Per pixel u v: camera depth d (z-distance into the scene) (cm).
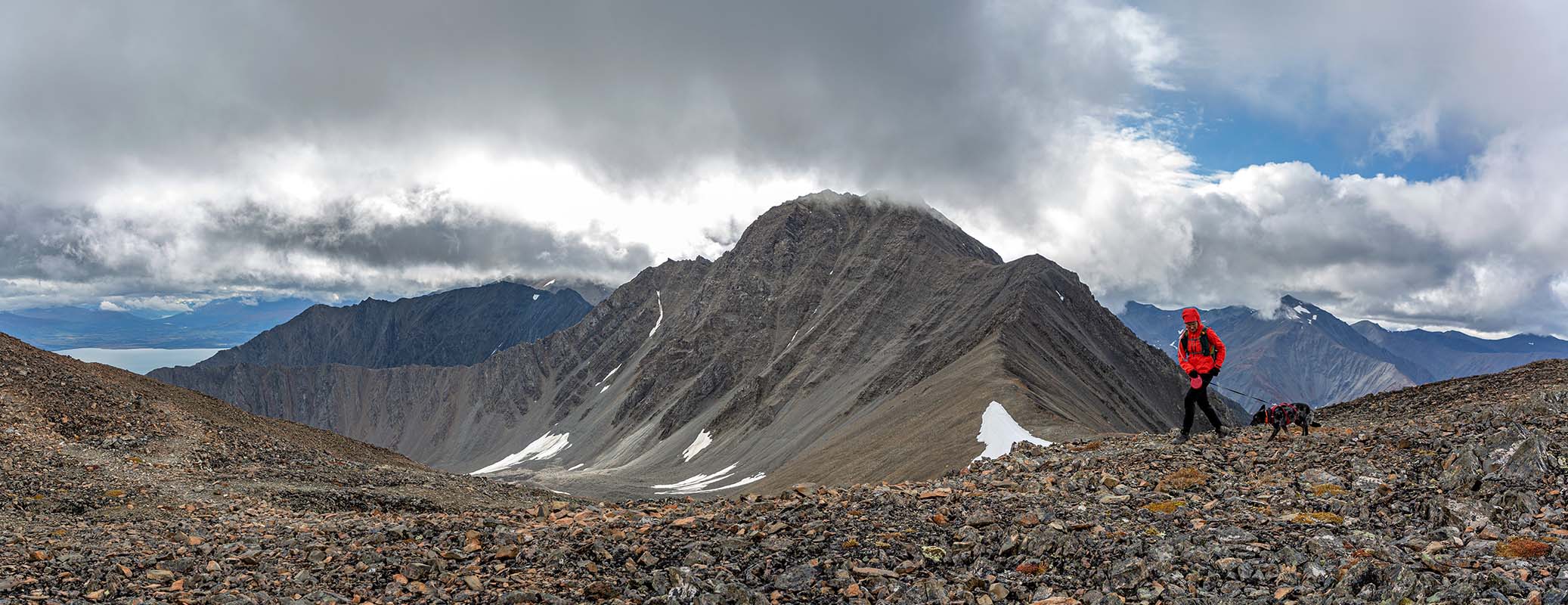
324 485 2841
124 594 1077
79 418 3144
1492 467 1227
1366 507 1180
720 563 1120
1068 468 1677
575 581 1088
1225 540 1047
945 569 1062
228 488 2602
